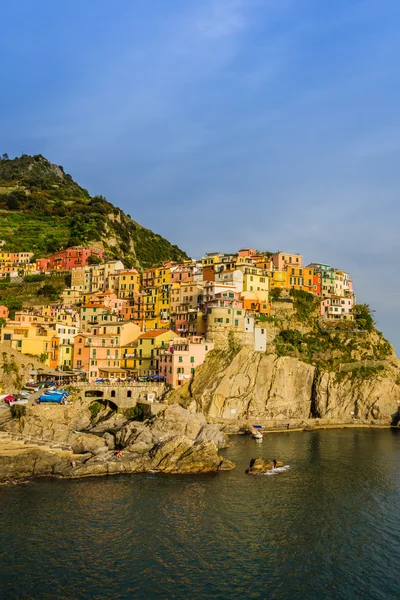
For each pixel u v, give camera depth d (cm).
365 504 8788
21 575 6284
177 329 18175
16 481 9438
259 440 13488
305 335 18488
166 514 8131
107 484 9400
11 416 11219
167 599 5869
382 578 6419
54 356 15962
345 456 11938
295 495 9138
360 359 17825
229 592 6038
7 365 14012
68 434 11025
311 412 16650
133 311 19825
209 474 10181
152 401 13838
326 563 6756
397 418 16825
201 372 15525
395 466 11106
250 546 7169
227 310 16538
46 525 7612
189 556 6838
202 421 12688
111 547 7012
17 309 19900
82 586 6091
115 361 16700
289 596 5991
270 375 16100
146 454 10575
